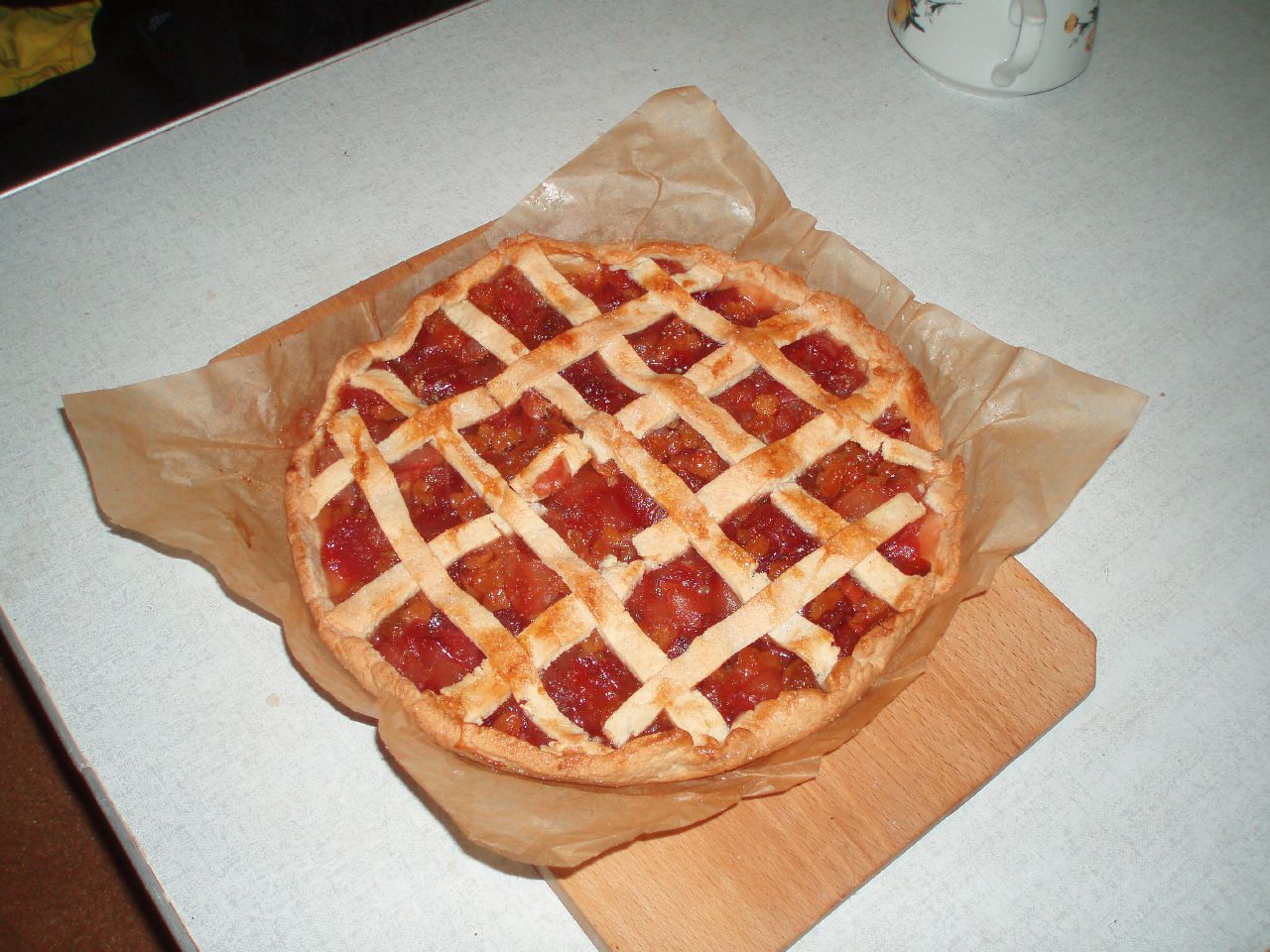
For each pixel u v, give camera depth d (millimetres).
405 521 450
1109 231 577
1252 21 663
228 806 421
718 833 417
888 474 473
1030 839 426
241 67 689
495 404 474
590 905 401
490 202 571
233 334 529
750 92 614
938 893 416
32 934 617
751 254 540
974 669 447
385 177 577
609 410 477
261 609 440
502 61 624
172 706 439
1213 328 548
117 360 521
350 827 419
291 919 404
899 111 613
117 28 704
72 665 446
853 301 526
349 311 503
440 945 402
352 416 475
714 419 465
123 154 584
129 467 453
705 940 397
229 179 575
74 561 469
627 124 529
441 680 430
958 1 574
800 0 655
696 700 420
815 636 431
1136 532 491
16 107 686
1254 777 438
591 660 432
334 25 708
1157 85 634
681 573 443
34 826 642
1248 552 488
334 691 425
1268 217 586
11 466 491
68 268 547
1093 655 450
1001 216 578
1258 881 419
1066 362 533
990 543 458
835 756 432
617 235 548
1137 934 410
